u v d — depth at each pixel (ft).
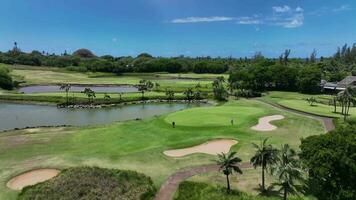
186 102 509.76
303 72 561.84
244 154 223.10
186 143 241.96
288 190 169.68
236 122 305.12
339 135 179.32
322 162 167.73
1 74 604.08
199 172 195.21
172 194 170.30
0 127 335.88
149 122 309.63
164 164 206.28
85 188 168.66
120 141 250.16
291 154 161.27
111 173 184.55
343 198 164.35
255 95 536.01
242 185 178.70
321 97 499.51
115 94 545.03
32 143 247.29
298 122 316.19
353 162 166.71
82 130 285.43
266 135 267.80
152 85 624.18
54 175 191.11
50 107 455.22
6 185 177.68
